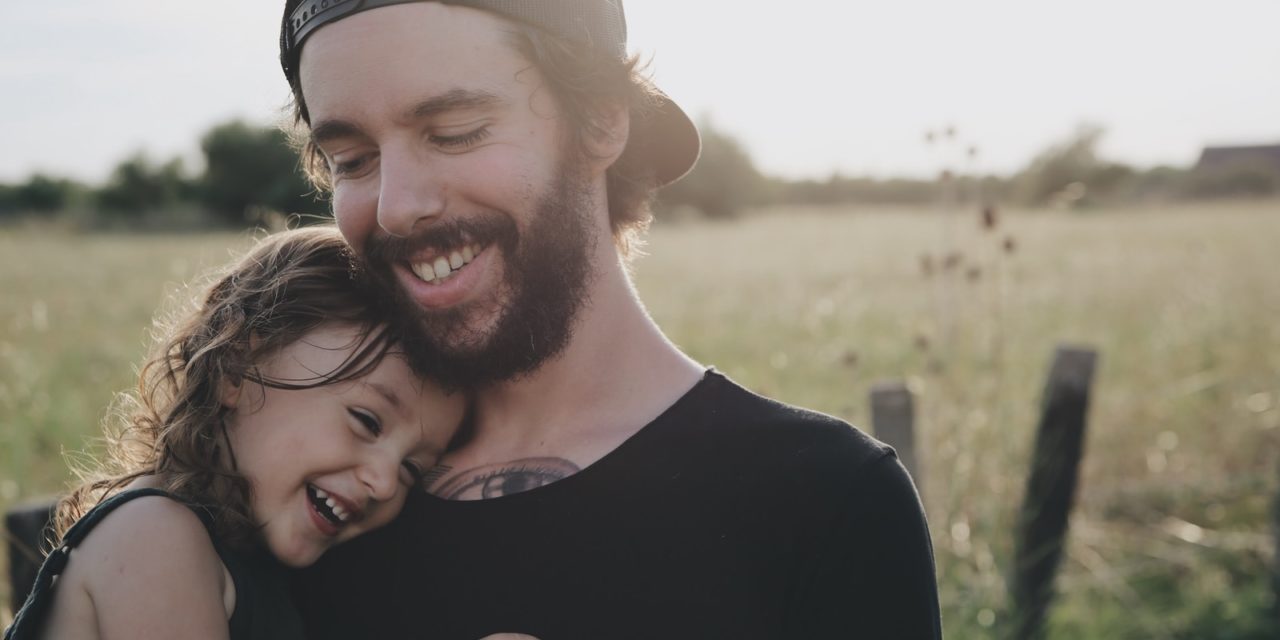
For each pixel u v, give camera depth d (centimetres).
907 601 116
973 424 369
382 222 124
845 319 877
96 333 882
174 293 168
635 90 143
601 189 139
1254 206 3634
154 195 4428
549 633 121
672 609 118
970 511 347
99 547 121
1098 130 3712
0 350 442
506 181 124
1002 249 346
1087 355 338
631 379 135
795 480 120
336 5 124
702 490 122
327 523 137
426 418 139
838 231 3238
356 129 126
